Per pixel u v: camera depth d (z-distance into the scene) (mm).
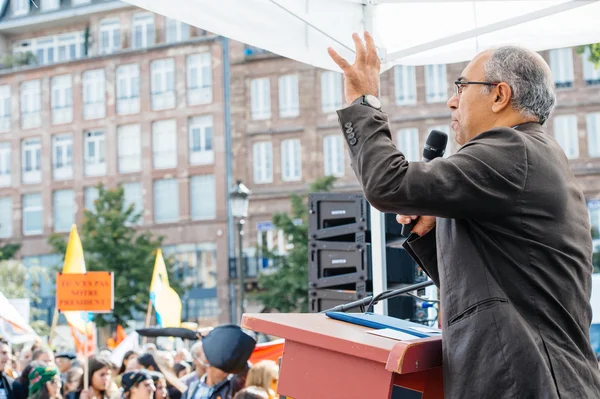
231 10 3910
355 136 1997
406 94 36000
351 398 1920
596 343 8812
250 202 37781
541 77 2037
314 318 2189
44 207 40375
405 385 1941
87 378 6980
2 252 39188
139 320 32938
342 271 6574
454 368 1848
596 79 34469
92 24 40875
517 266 1862
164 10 3742
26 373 6855
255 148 38125
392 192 1863
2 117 41344
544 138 2006
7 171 41281
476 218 1895
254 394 4434
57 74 40656
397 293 3066
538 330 1829
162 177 38812
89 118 40031
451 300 1911
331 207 6594
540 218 1890
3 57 41688
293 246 30766
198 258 37938
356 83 2080
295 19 4117
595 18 4379
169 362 7266
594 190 33969
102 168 39781
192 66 38938
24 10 41875
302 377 2014
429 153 2496
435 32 4629
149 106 39125
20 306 17438
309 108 37625
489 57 2078
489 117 2059
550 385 1752
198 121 38781
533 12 4293
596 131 34375
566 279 1883
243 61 38312
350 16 4301
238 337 4824
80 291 8484
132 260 30656
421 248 2199
